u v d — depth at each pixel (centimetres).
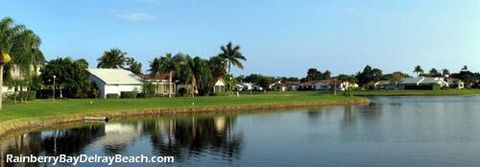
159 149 4600
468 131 6094
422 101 14775
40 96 11944
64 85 11919
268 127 6662
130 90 13012
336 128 6512
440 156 4231
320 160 4056
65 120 7069
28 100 9781
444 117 8300
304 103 12231
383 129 6369
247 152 4431
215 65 15750
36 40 8588
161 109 9212
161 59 13600
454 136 5575
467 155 4275
